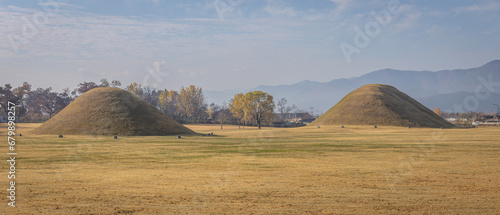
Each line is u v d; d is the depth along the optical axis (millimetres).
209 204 8930
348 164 16984
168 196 9828
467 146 25531
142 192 10359
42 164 17156
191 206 8711
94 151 23859
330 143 30688
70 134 43812
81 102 53625
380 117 83062
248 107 89500
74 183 11859
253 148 25719
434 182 12039
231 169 15336
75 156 20688
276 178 12930
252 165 16703
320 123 86125
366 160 18578
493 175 13461
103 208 8469
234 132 60031
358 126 71750
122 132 45062
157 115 53688
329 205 8859
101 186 11289
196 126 93562
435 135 39438
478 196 9875
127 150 24422
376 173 14078
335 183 11883
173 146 27891
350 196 9875
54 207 8531
